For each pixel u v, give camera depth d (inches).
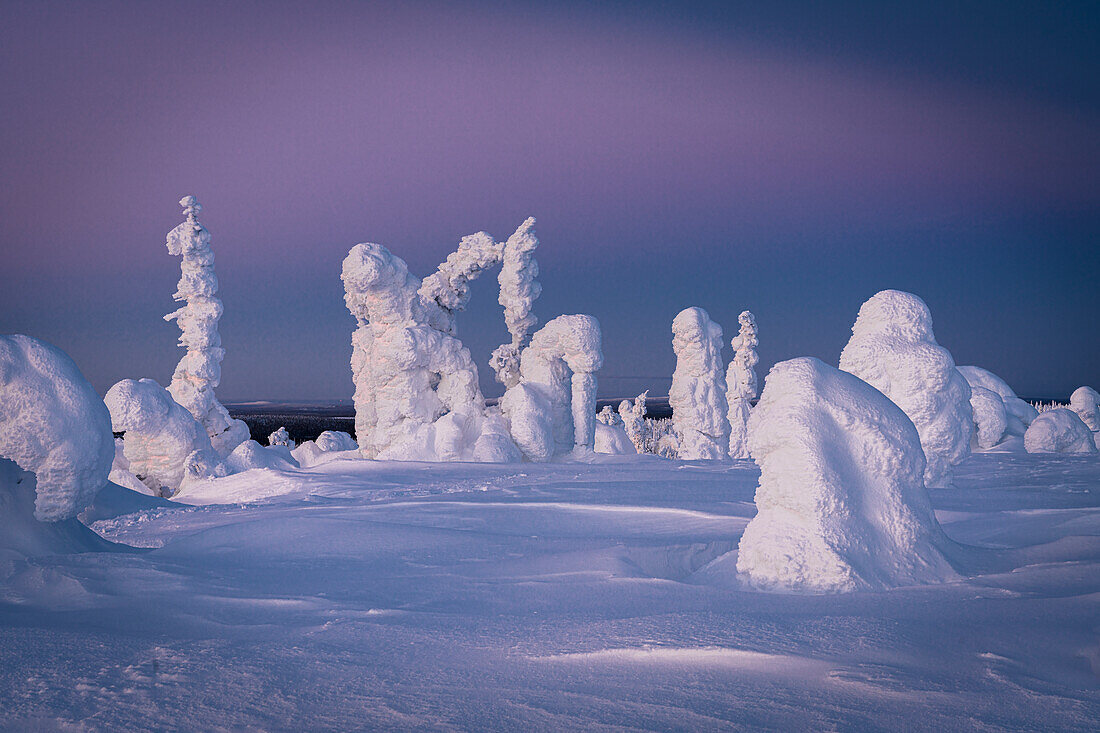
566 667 146.3
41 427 275.3
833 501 218.4
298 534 322.3
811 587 211.2
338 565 270.1
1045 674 136.4
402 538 318.7
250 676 143.3
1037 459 653.9
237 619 195.6
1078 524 295.9
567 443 1056.2
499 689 135.0
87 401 288.5
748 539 230.1
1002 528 307.9
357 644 165.9
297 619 193.9
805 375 236.4
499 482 661.3
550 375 1062.4
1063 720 115.9
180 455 852.6
